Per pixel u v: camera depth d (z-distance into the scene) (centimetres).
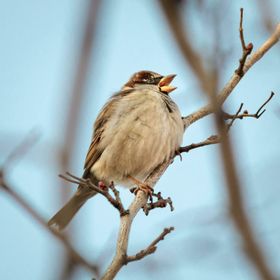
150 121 972
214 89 414
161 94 1009
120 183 1048
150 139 965
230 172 361
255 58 740
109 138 1013
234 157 366
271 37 725
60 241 331
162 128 958
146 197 759
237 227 352
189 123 951
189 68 427
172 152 955
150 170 987
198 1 424
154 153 965
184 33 431
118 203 645
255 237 349
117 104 1030
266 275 338
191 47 428
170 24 432
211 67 421
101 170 1037
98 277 355
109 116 1043
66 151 344
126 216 644
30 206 374
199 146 815
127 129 988
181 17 433
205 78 420
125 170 1012
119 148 998
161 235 555
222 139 372
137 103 996
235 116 712
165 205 719
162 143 954
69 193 347
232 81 737
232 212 356
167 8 432
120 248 590
